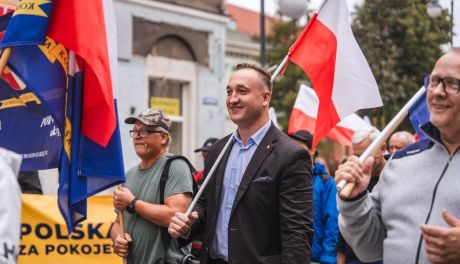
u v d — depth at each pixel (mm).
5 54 3840
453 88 2838
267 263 3830
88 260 5922
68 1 3910
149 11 14461
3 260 1945
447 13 17250
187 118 15531
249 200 3916
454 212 2801
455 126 2859
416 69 17453
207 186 4258
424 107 4312
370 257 3219
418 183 2941
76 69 4027
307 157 3980
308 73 4570
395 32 17469
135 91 14164
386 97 16938
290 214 3836
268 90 4145
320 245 6430
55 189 9797
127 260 4594
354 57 4512
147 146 4742
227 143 4129
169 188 4590
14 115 4355
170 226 4035
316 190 6461
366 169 3055
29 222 5812
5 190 2020
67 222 3994
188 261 4543
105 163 4062
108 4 4285
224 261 3992
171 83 15188
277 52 21609
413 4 17406
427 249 2674
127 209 4516
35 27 3889
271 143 4020
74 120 3996
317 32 4598
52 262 5840
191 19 15398
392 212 2998
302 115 7617
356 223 3070
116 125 4133
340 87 4504
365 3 17594
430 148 3014
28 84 4012
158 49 14727
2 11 4414
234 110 4078
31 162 4309
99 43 3924
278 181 3910
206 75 15805
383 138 3252
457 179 2838
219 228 4047
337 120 4477
